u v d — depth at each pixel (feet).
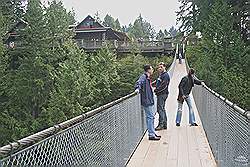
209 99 29.66
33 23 157.07
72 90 131.44
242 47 108.47
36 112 147.64
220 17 111.24
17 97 146.51
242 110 14.56
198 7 128.36
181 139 31.83
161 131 35.63
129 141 25.61
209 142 29.07
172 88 82.94
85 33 229.86
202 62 108.88
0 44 152.35
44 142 10.07
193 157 25.80
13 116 143.13
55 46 158.30
